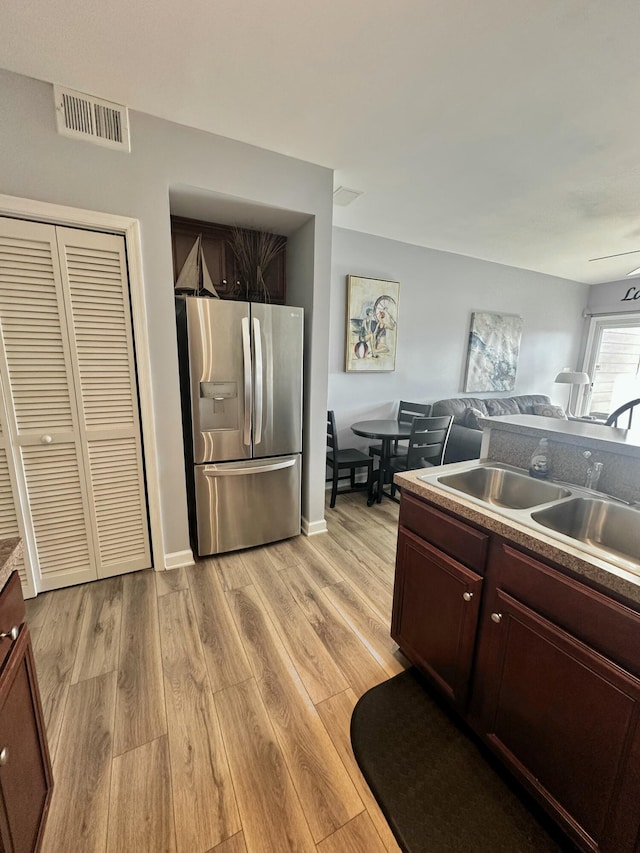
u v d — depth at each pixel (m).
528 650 1.05
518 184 2.51
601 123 1.84
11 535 1.90
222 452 2.34
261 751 1.25
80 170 1.74
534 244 3.79
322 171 2.32
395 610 1.59
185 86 1.62
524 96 1.65
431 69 1.50
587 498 1.37
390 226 3.36
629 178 2.41
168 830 1.03
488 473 1.71
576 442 1.46
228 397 2.29
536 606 1.03
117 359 1.99
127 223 1.86
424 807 1.10
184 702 1.42
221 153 2.01
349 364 3.65
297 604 2.00
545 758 1.03
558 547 0.97
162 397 2.12
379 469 3.41
